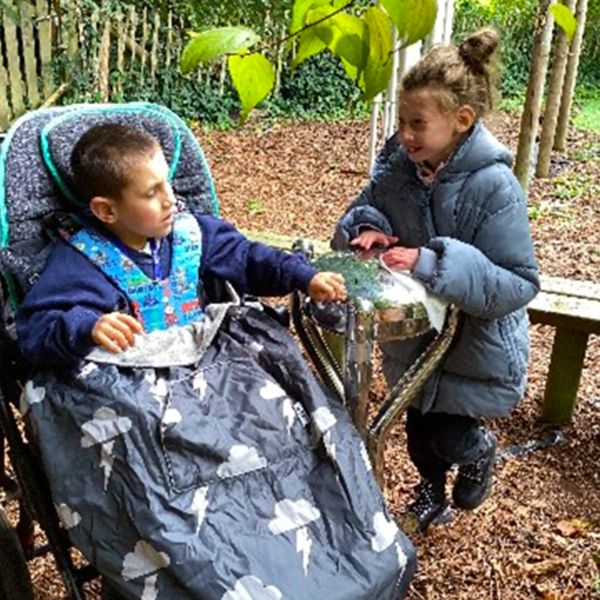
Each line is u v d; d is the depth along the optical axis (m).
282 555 1.33
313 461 1.46
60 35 7.62
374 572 1.36
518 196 1.81
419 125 1.75
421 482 2.35
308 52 1.35
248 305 1.71
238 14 6.06
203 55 1.13
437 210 1.85
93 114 1.77
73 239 1.62
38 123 1.71
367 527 1.41
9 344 1.66
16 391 1.66
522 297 1.79
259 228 5.41
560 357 2.89
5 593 1.75
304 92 8.96
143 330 1.60
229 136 7.89
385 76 1.32
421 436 2.14
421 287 1.65
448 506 2.41
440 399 1.99
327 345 1.79
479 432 2.11
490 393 1.97
